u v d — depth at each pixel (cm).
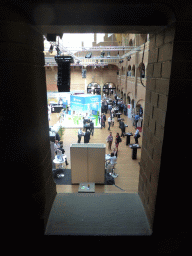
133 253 220
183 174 201
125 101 2447
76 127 1675
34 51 188
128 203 267
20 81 174
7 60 167
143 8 167
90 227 223
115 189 798
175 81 177
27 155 192
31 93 183
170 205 210
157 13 174
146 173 252
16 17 163
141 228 223
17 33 166
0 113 177
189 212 212
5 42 164
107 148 1224
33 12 169
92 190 766
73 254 221
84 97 1695
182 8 161
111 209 253
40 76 208
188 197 208
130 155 1134
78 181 833
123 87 2550
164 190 205
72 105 1831
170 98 181
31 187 200
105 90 3669
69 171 954
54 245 217
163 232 216
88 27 197
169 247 220
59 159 921
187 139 191
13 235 205
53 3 159
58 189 802
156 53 214
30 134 189
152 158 227
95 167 811
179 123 186
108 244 218
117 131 1587
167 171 200
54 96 2127
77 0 158
